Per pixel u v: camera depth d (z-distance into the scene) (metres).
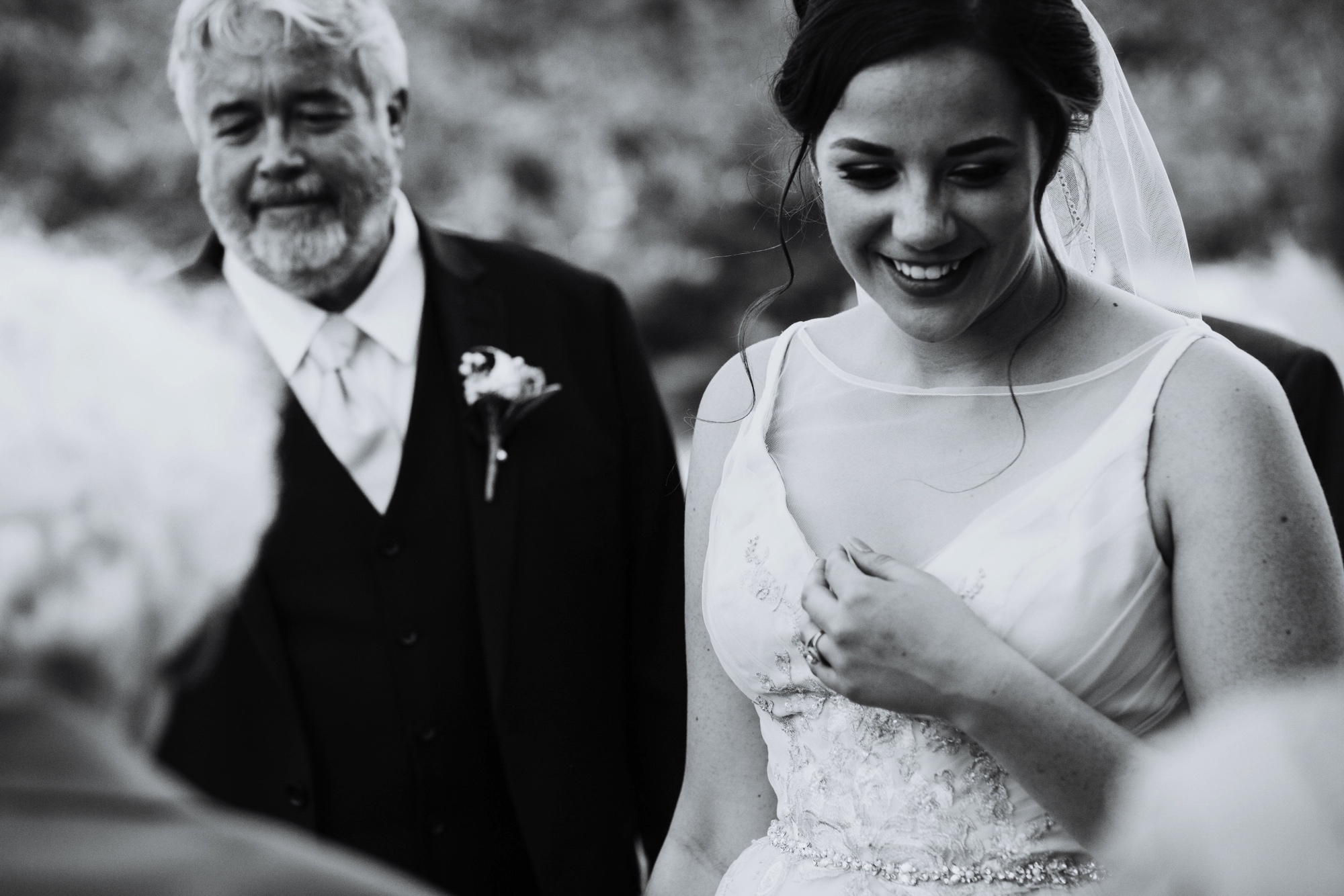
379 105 3.19
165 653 1.22
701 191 10.69
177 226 9.96
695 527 2.54
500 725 3.04
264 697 2.92
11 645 1.11
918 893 2.13
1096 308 2.27
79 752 1.11
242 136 3.11
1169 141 9.52
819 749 2.27
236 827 1.15
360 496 3.04
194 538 1.23
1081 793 1.99
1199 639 2.02
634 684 3.26
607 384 3.34
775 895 2.26
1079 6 2.40
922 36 2.02
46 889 1.03
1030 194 2.11
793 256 10.72
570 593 3.14
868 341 2.47
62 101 9.99
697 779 2.50
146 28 10.16
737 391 2.56
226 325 3.01
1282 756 1.10
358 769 2.97
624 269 10.71
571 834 3.06
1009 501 2.16
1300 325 2.65
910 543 2.23
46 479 1.14
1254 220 9.02
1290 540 2.01
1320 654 1.99
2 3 9.99
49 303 1.24
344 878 1.12
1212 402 2.08
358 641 2.99
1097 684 2.07
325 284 3.12
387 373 3.18
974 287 2.13
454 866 3.02
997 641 2.03
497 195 10.36
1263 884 1.05
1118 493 2.09
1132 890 1.14
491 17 10.66
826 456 2.39
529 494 3.14
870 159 2.08
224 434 1.26
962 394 2.30
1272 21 9.59
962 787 2.15
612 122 10.57
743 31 10.81
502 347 3.25
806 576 2.26
